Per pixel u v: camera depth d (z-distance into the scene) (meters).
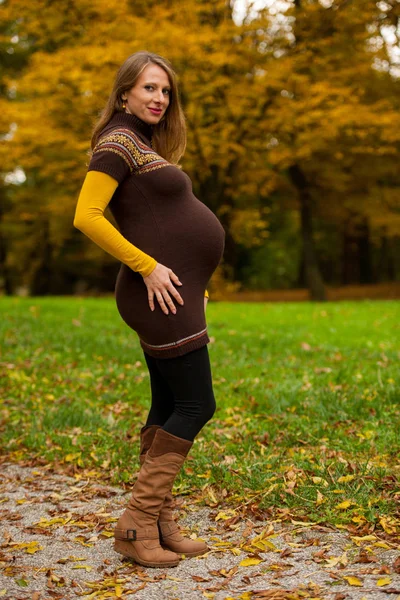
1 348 7.48
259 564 2.39
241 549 2.54
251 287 27.42
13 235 24.97
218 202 16.95
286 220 26.66
